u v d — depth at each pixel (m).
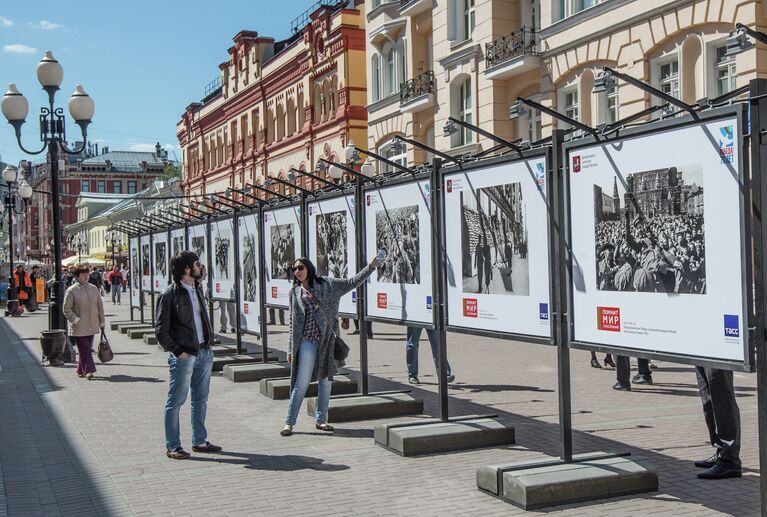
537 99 21.84
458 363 14.03
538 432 8.30
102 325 13.33
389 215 8.86
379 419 9.24
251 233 13.31
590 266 5.89
